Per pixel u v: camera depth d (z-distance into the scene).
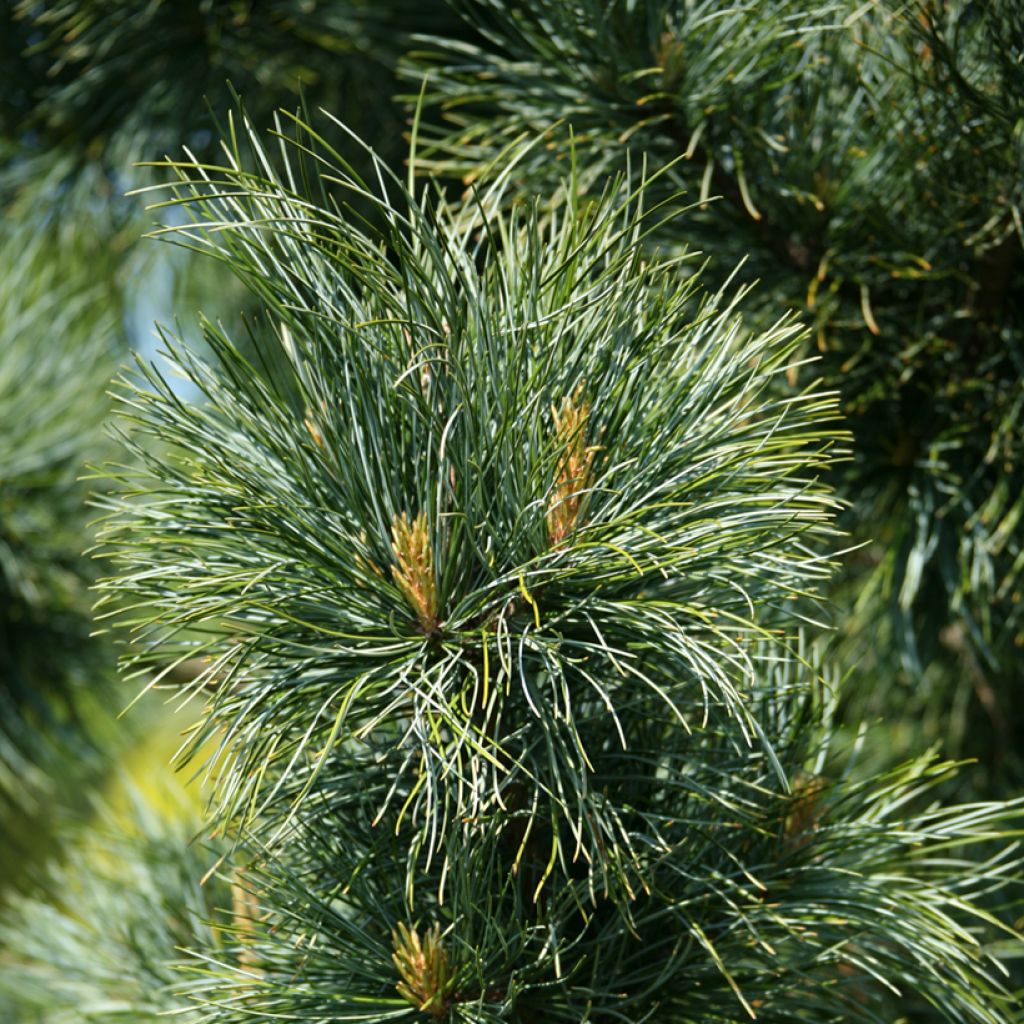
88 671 2.35
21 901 1.78
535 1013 1.49
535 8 1.62
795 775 1.55
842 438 1.46
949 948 1.49
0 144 2.34
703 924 1.50
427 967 1.46
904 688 2.00
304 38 2.13
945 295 1.66
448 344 1.43
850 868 1.53
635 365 1.46
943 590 1.76
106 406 2.27
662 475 1.46
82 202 2.36
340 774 1.50
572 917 1.50
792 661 1.58
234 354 1.46
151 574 1.46
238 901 1.54
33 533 2.19
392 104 2.16
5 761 2.43
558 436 1.45
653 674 1.50
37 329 2.29
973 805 1.54
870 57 1.62
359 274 1.43
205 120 2.15
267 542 1.46
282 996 1.48
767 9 1.60
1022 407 1.65
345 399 1.46
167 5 2.03
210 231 1.44
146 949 1.70
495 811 1.48
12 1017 1.79
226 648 1.47
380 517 1.46
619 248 1.47
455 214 1.71
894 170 1.62
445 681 1.45
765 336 1.47
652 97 1.60
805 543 1.67
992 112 1.57
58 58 2.24
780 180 1.63
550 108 1.64
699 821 1.48
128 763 2.67
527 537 1.45
